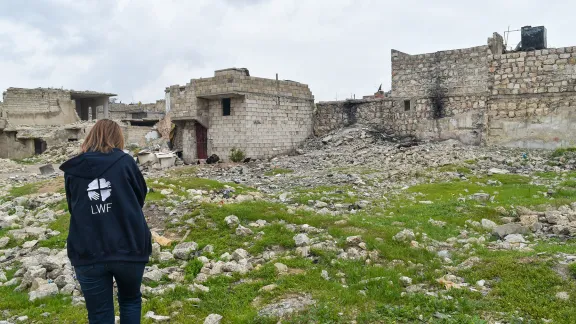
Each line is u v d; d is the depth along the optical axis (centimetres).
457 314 618
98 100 5609
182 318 648
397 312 627
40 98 5016
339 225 1122
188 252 948
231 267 845
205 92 3250
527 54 2823
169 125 4494
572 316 590
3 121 4684
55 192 1881
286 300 692
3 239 1133
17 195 1995
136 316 498
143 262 491
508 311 623
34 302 730
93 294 473
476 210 1336
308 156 3116
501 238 1107
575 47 2684
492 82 2938
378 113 3459
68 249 479
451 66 3100
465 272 786
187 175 2634
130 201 490
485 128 2950
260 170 2755
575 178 1855
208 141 3359
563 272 722
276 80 3409
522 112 2844
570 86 2702
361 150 3052
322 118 3731
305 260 882
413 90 3262
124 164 497
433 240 1026
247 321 624
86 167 484
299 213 1262
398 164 2456
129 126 4547
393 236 1005
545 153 2564
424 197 1628
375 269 812
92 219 474
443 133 3127
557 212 1227
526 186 1747
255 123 3266
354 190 1825
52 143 4556
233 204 1344
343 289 722
